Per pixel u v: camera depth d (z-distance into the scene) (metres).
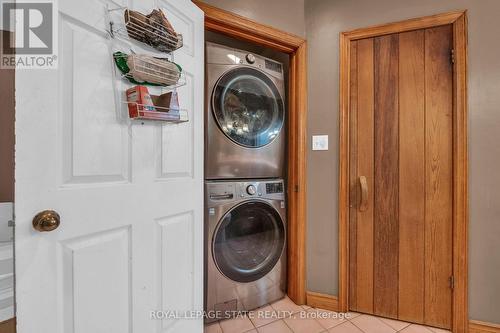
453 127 1.51
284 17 1.75
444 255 1.53
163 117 1.03
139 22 0.96
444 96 1.53
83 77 0.81
